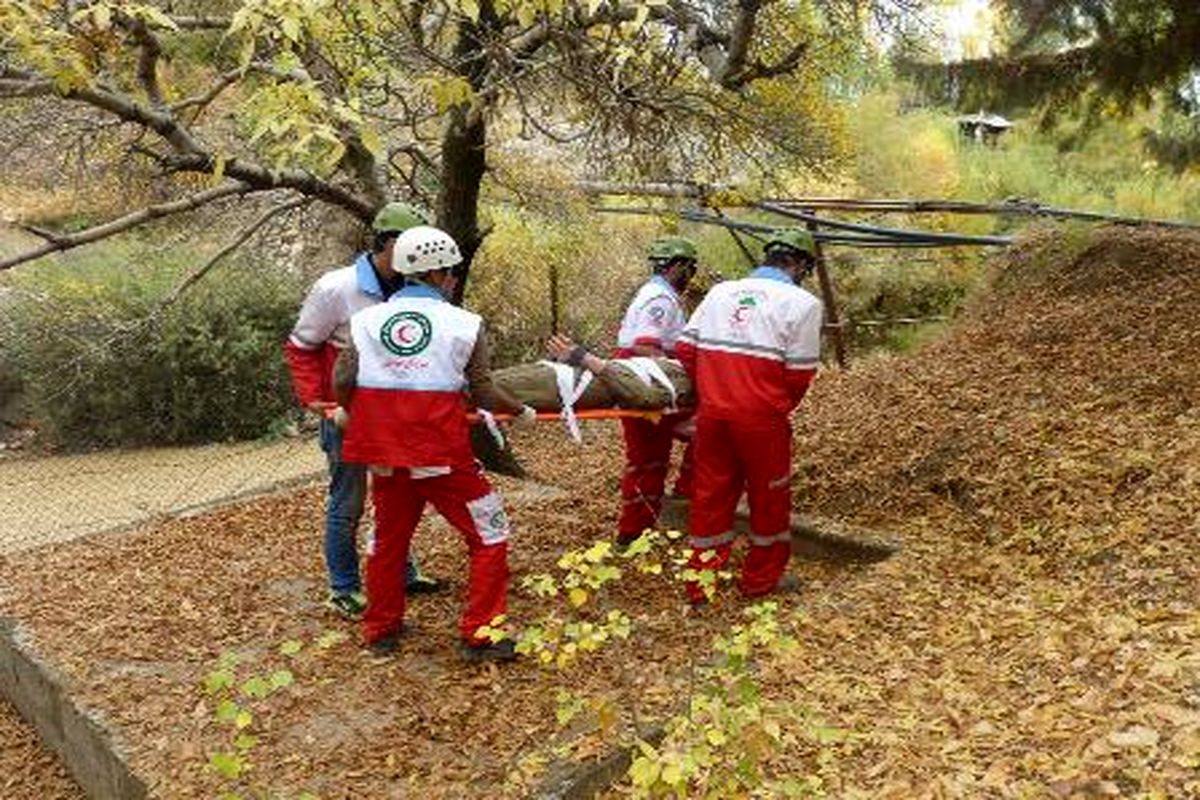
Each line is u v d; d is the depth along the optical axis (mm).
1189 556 4660
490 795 3854
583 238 11930
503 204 11156
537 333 14758
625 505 6148
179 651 5262
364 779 4059
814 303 5098
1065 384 7148
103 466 12844
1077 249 9859
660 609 5371
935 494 6320
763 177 8211
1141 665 3816
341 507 5410
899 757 3596
